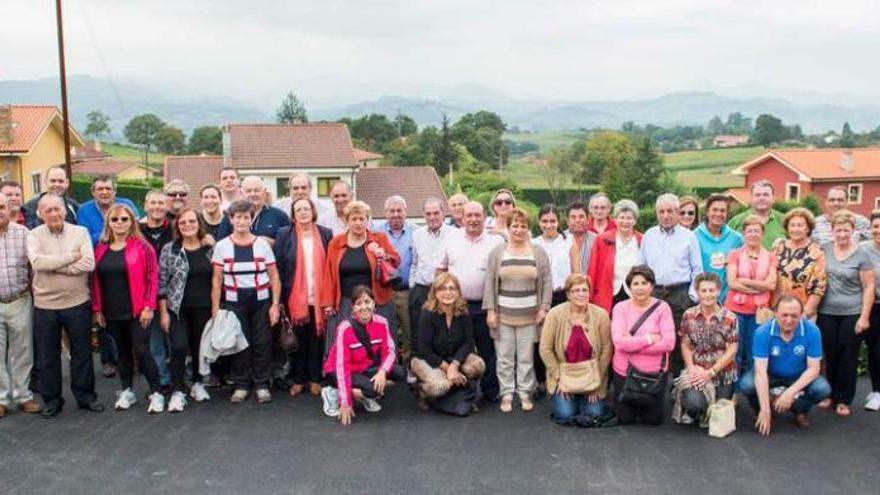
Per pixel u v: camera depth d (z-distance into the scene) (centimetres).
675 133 19000
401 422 652
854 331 655
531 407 686
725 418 612
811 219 665
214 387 745
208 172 4022
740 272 670
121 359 676
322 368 722
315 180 3938
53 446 590
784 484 527
